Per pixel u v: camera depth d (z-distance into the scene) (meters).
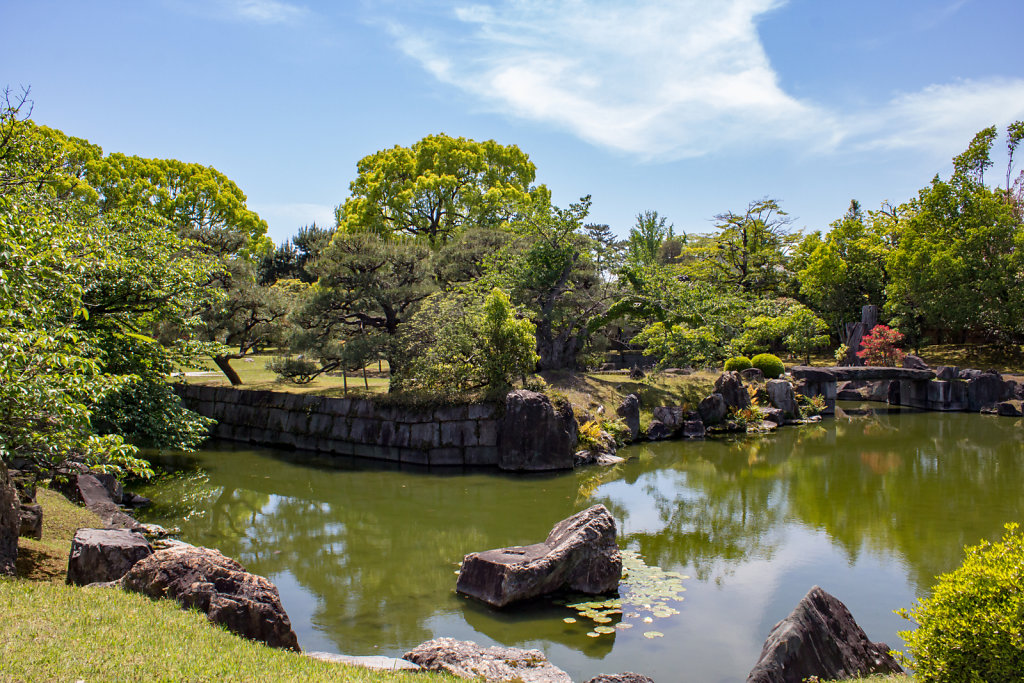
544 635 7.82
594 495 14.85
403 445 18.47
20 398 7.08
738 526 12.35
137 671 4.33
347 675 4.99
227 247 23.45
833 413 27.20
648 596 8.98
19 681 4.02
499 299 19.02
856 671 5.84
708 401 23.67
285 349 24.50
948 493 14.69
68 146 25.58
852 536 11.60
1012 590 4.55
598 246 26.95
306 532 12.19
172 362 14.47
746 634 7.83
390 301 20.88
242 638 5.34
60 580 6.95
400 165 38.25
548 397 18.22
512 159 41.00
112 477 13.19
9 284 7.46
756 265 43.66
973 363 33.66
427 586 9.49
